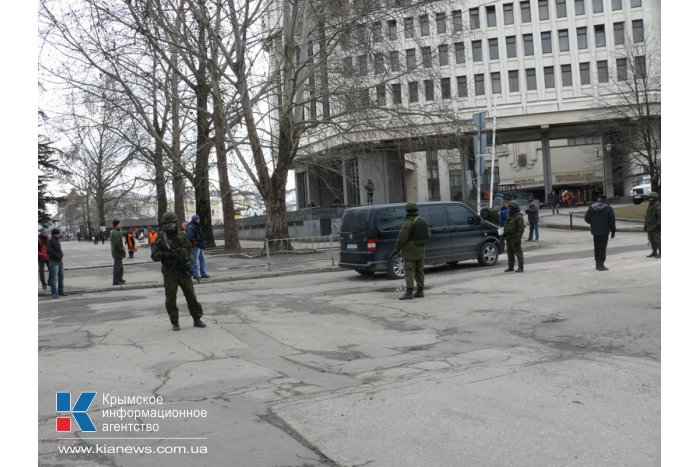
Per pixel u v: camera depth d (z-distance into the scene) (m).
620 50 53.66
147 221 90.50
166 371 6.20
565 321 8.07
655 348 6.43
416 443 4.02
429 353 6.73
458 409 4.66
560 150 74.69
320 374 5.96
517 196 52.94
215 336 8.07
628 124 44.28
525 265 15.76
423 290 11.51
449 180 68.44
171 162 26.88
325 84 22.20
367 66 21.52
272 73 23.39
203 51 21.31
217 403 5.04
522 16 56.09
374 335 7.88
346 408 4.77
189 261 8.59
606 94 48.31
